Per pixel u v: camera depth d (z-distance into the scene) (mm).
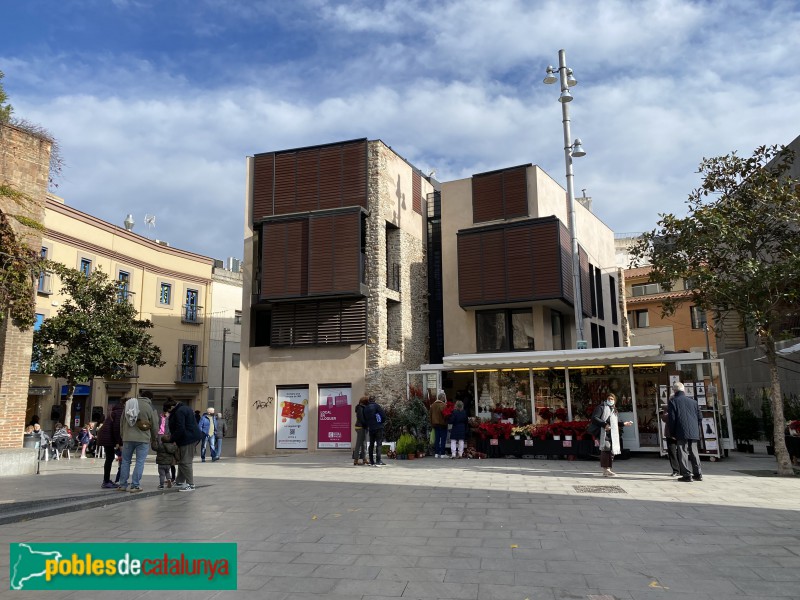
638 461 15219
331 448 20656
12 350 13547
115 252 33094
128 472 10484
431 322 25172
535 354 16500
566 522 7566
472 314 22516
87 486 11258
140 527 7480
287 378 21484
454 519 7812
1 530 7371
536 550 6191
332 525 7504
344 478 12445
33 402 28672
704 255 13336
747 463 14617
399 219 23328
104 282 27078
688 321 40500
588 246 28078
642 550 6168
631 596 4781
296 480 12250
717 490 10109
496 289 21219
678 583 5098
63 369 23984
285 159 22688
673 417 11453
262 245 21875
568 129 19344
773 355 12617
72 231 30375
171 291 37188
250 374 21922
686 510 8305
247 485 11523
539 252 20859
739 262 12422
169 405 11180
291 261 21453
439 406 17188
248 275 22594
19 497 9391
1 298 12289
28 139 13719
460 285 21703
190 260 38719
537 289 20672
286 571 5512
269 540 6707
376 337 20984
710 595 4793
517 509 8484
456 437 16484
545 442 15992
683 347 40438
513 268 21109
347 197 21766
